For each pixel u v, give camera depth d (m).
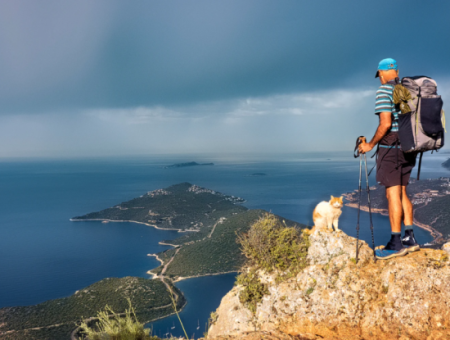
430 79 5.21
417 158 6.14
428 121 5.07
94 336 5.55
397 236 5.82
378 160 5.88
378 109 5.54
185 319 109.50
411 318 5.00
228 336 5.52
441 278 5.13
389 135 5.66
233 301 6.89
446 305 4.93
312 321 5.70
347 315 5.50
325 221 6.63
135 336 5.60
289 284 6.24
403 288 5.24
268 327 6.02
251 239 6.72
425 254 5.63
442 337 4.62
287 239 6.65
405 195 5.94
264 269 6.62
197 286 144.50
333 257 6.18
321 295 5.83
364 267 5.88
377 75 6.04
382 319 5.20
